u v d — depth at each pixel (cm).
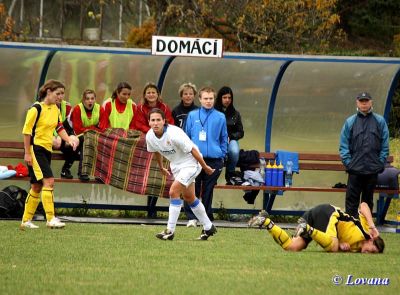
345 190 4459
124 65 4756
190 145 3378
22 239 3409
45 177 3791
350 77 4769
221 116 4141
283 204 4803
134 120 4434
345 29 10344
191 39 4284
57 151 4606
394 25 10469
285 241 3238
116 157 4381
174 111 4416
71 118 4412
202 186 4194
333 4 8056
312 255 3125
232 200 4762
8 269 2677
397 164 6188
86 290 2355
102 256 2983
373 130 4109
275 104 4812
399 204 5216
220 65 4756
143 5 8975
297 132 4831
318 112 4819
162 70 4741
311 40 8100
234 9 7838
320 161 4866
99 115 4412
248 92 4800
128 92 4400
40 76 4709
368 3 10381
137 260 2908
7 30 8012
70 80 4753
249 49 7881
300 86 4797
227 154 4431
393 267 2898
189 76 4791
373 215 4697
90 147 4353
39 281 2478
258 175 4484
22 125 4753
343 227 3262
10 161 4722
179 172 3447
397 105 7194
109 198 4734
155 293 2330
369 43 10256
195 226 4153
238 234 3862
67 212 4716
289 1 7825
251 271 2733
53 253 3033
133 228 3966
